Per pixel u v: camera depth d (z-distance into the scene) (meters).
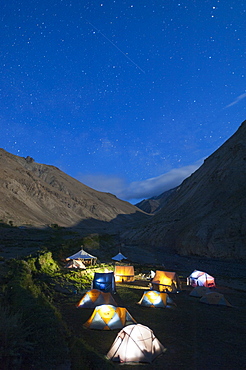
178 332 12.28
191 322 13.97
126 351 9.00
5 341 6.10
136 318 14.41
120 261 43.00
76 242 50.62
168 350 10.05
